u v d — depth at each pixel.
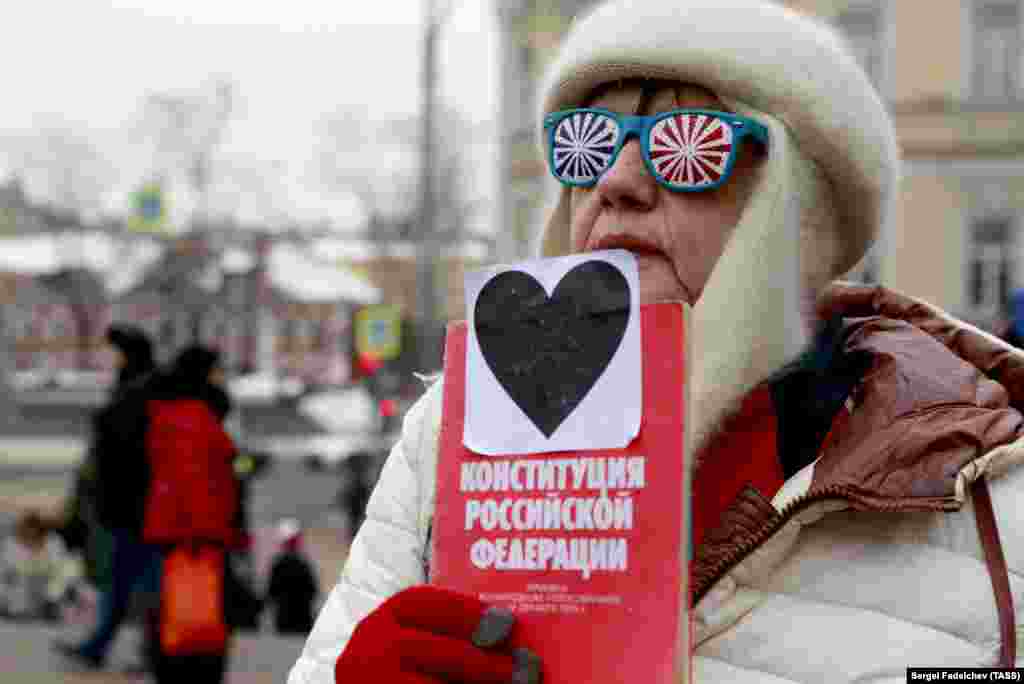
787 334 1.85
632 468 1.62
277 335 79.38
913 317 1.97
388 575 2.00
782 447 1.82
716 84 1.88
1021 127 30.97
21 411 61.28
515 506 1.68
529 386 1.69
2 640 10.77
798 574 1.71
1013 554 1.65
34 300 80.31
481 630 1.63
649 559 1.59
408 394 21.92
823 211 1.95
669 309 1.62
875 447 1.68
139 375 8.12
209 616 6.76
